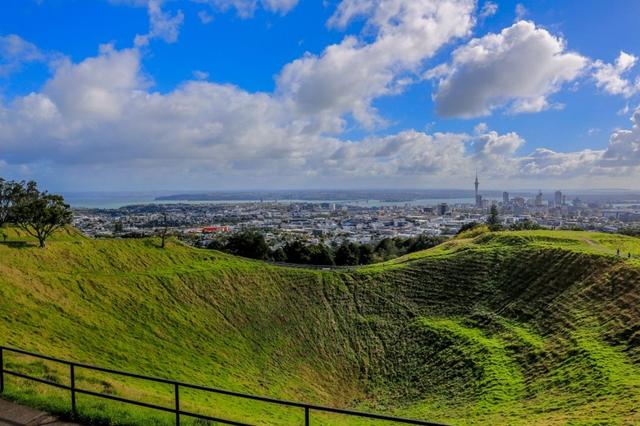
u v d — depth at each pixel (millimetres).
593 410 26875
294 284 68500
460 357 47219
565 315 47062
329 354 55031
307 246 112062
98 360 36375
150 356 41969
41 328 38500
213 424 14375
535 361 40594
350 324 60406
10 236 73312
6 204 78125
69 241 69562
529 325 49281
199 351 48219
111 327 45281
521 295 56312
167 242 79500
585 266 54344
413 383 46594
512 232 78562
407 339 55188
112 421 11672
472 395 39031
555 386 34344
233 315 59031
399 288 66500
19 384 16297
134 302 53062
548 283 55656
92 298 50094
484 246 73562
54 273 52906
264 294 65312
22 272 48656
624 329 38375
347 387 49125
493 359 43812
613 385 30266
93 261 64500
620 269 49094
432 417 35594
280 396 43219
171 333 49750
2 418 11742
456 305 59906
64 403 12734
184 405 23000
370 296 65750
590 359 35531
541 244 67125
